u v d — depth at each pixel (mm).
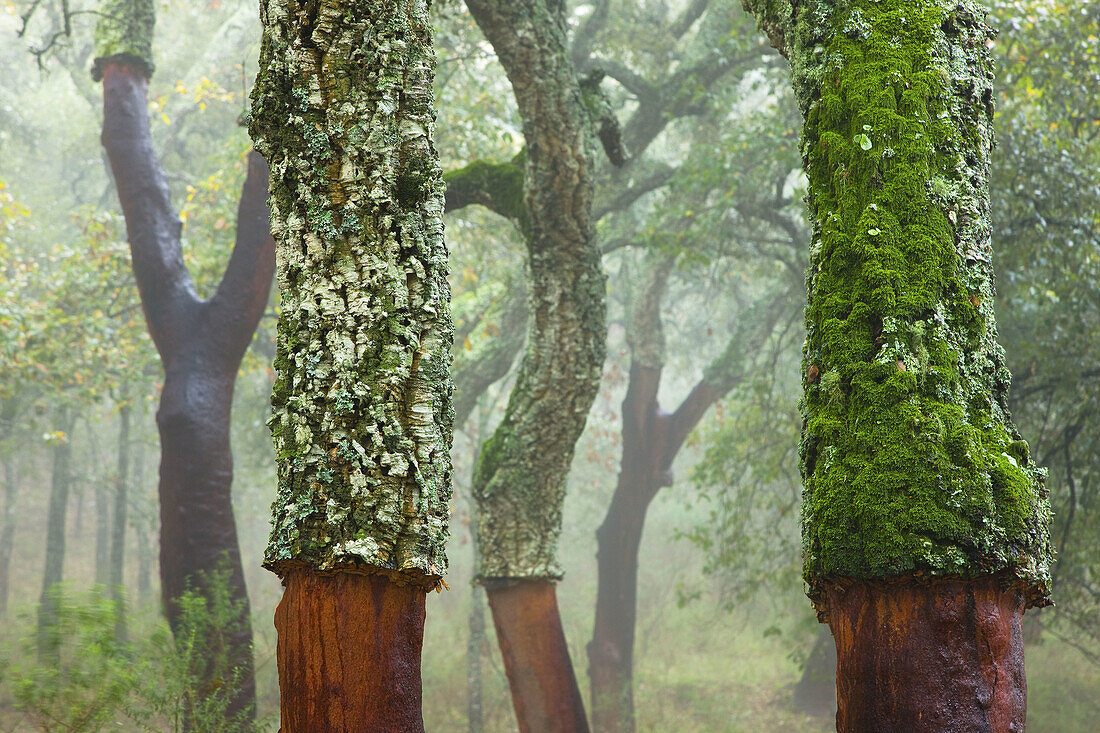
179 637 6117
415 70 2553
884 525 2146
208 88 12695
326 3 2500
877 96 2598
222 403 7801
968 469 2188
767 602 20078
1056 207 9203
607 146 6816
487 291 13320
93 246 12969
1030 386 9453
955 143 2600
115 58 8664
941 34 2730
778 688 16031
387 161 2443
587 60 12305
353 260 2377
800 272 12703
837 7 2842
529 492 6219
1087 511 9047
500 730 14305
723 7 12320
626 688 13055
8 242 15805
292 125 2465
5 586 20547
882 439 2248
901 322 2348
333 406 2271
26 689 4246
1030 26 9227
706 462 13297
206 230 12969
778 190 12219
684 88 11797
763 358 15492
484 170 6918
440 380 2398
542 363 6277
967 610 2129
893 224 2459
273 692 12227
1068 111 10109
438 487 2320
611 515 13594
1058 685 13969
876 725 2121
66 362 13289
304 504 2221
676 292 20078
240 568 7613
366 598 2195
